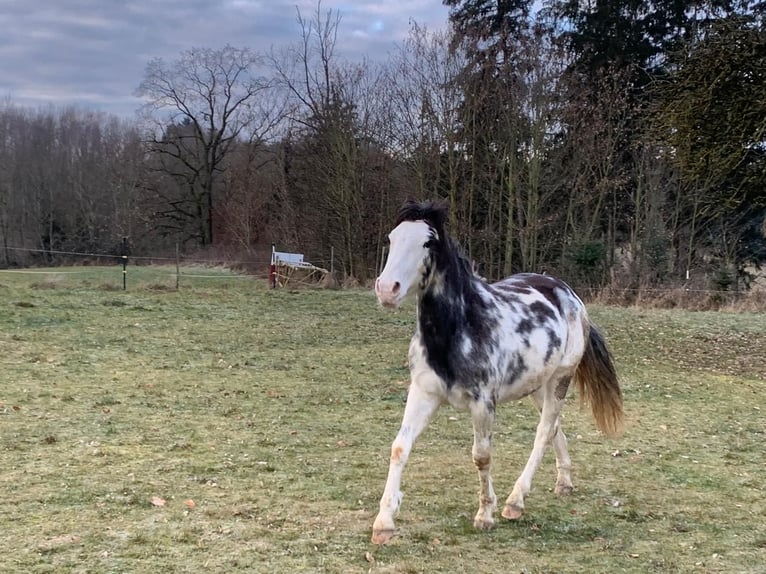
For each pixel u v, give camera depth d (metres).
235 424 7.24
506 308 4.82
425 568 3.98
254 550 4.12
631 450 6.74
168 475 5.49
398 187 28.19
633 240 26.34
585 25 28.91
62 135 49.62
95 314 15.60
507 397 4.82
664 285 23.39
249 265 33.28
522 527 4.70
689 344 13.72
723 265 24.94
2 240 46.69
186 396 8.48
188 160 48.38
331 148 28.27
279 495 5.12
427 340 4.34
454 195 26.70
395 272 4.14
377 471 5.82
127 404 7.93
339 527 4.55
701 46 13.26
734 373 11.10
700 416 8.23
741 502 5.32
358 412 8.00
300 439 6.77
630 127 27.03
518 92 25.34
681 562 4.19
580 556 4.24
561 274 26.06
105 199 48.59
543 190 26.72
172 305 18.02
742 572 4.06
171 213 48.09
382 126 27.69
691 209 27.05
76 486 5.14
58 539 4.18
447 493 5.35
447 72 26.16
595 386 5.79
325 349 12.47
